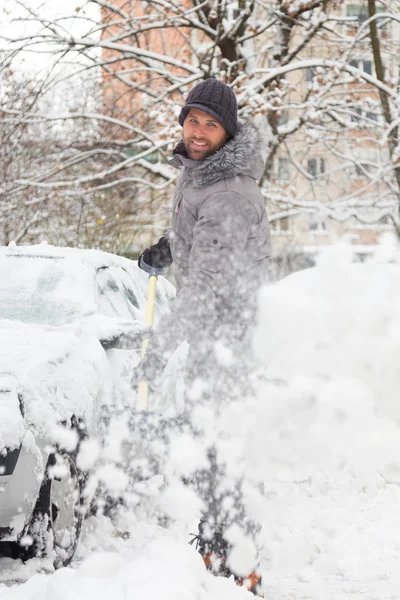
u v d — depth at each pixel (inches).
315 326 127.7
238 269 128.3
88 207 685.9
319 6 619.5
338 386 127.4
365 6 708.7
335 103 666.2
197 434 128.1
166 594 97.2
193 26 633.6
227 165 128.9
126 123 651.5
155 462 171.3
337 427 129.3
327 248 132.0
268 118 620.1
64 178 717.3
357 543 178.7
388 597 144.0
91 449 157.0
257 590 128.7
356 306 125.5
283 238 650.2
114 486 166.4
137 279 255.8
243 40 634.2
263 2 640.4
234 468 128.5
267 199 675.4
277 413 129.3
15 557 153.0
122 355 197.8
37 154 781.3
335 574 159.0
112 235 673.6
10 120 634.8
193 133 132.4
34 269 225.3
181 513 140.9
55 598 97.9
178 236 135.9
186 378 130.9
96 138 735.1
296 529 187.3
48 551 151.6
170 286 277.0
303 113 632.4
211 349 128.9
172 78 642.2
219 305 128.8
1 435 138.3
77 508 155.3
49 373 153.4
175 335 124.3
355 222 663.8
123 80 671.8
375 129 665.0
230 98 132.4
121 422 126.1
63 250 234.4
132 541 171.3
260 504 131.7
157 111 619.8
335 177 919.7
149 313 150.4
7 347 158.4
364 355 127.0
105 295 228.4
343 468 231.9
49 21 588.4
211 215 128.0
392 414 130.3
